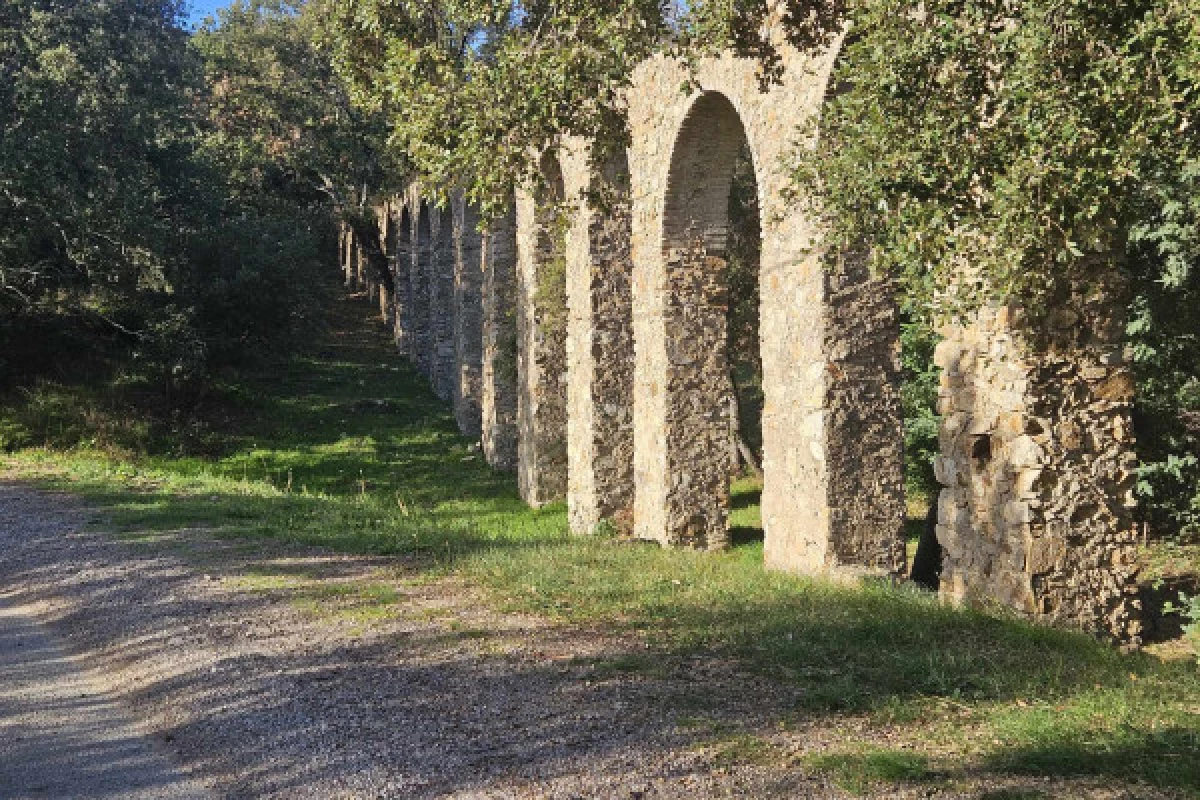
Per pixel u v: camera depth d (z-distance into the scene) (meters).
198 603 8.23
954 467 8.60
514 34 9.43
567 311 17.78
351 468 22.97
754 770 4.64
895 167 5.98
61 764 5.27
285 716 5.62
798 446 10.83
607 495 16.27
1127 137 5.30
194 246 26.25
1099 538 7.91
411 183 32.84
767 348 11.53
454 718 5.46
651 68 14.20
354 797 4.60
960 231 6.13
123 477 16.02
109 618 8.10
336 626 7.38
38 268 22.84
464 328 26.41
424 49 9.48
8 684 6.67
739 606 7.77
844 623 7.13
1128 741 4.78
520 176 9.69
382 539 10.79
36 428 21.95
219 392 26.36
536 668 6.25
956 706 5.46
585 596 8.15
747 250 20.42
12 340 23.80
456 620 7.45
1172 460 12.49
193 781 4.98
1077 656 6.43
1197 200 9.87
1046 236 5.75
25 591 9.28
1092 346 7.97
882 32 6.16
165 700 6.14
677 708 5.48
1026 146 5.60
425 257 33.72
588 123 9.23
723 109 12.98
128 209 22.92
